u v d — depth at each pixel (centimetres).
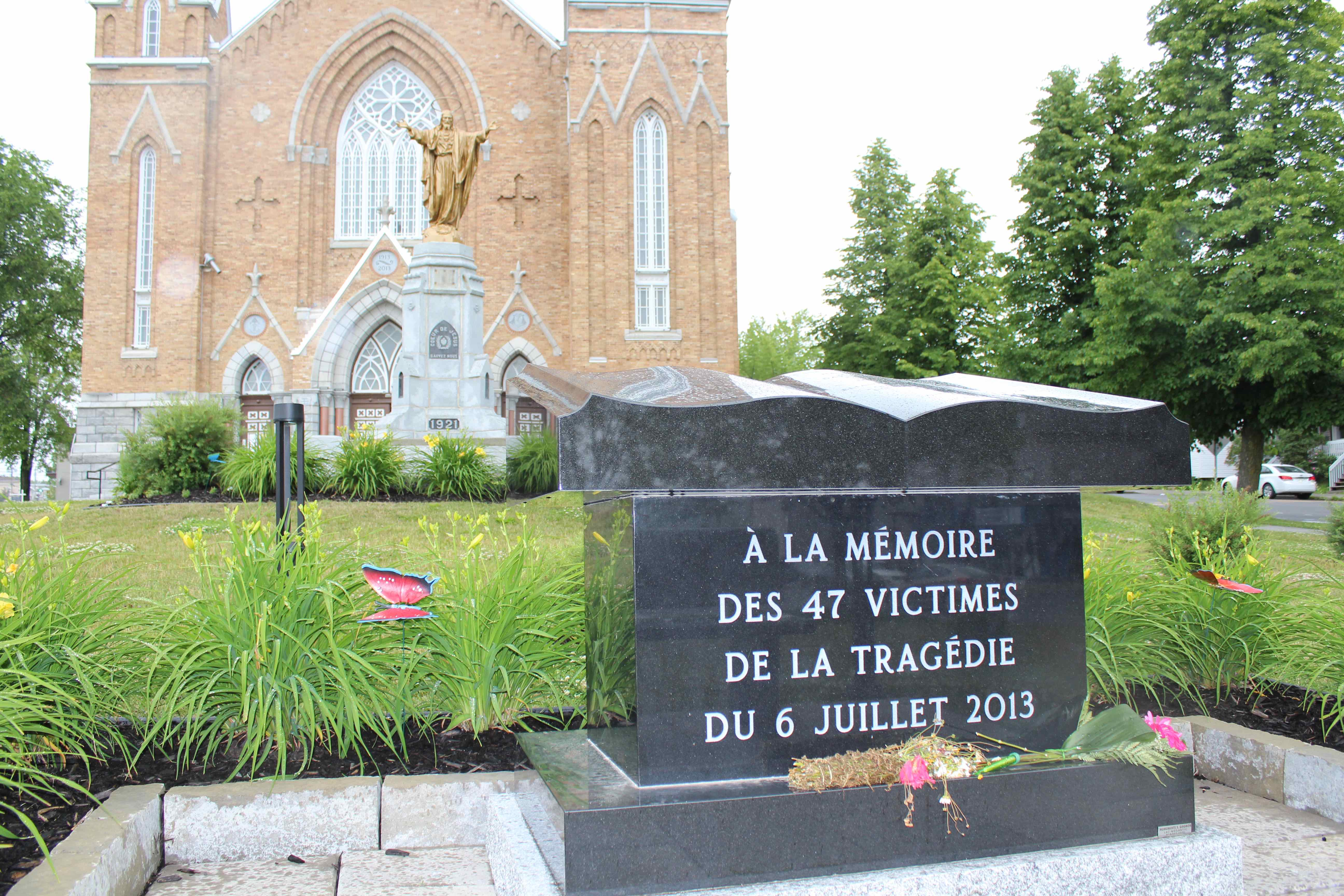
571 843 267
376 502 1447
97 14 3092
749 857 279
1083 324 2709
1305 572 752
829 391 362
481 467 1592
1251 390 2416
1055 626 341
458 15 3231
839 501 320
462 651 435
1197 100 2347
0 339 4194
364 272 3039
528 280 3184
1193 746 472
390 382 3111
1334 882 342
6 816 328
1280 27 2303
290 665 402
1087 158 2828
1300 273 2206
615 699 321
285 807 357
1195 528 786
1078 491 348
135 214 3058
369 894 323
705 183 3084
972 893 284
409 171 3256
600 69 3028
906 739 320
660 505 304
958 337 3522
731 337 3052
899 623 323
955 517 331
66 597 416
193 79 3086
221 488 1600
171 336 3036
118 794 349
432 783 366
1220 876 307
